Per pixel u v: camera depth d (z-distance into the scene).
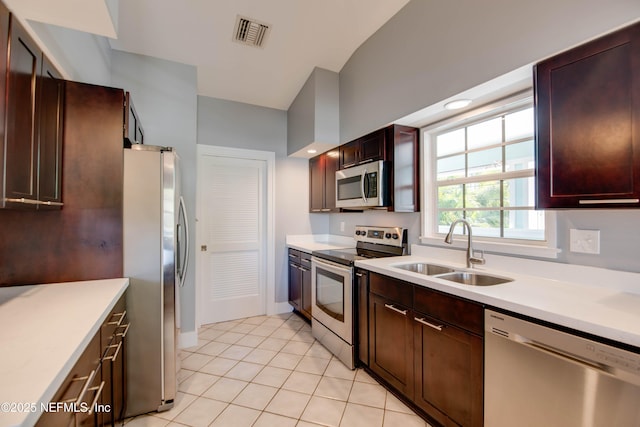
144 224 1.81
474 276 1.91
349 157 2.92
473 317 1.42
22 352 0.87
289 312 3.77
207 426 1.72
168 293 1.86
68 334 0.99
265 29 2.46
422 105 2.08
